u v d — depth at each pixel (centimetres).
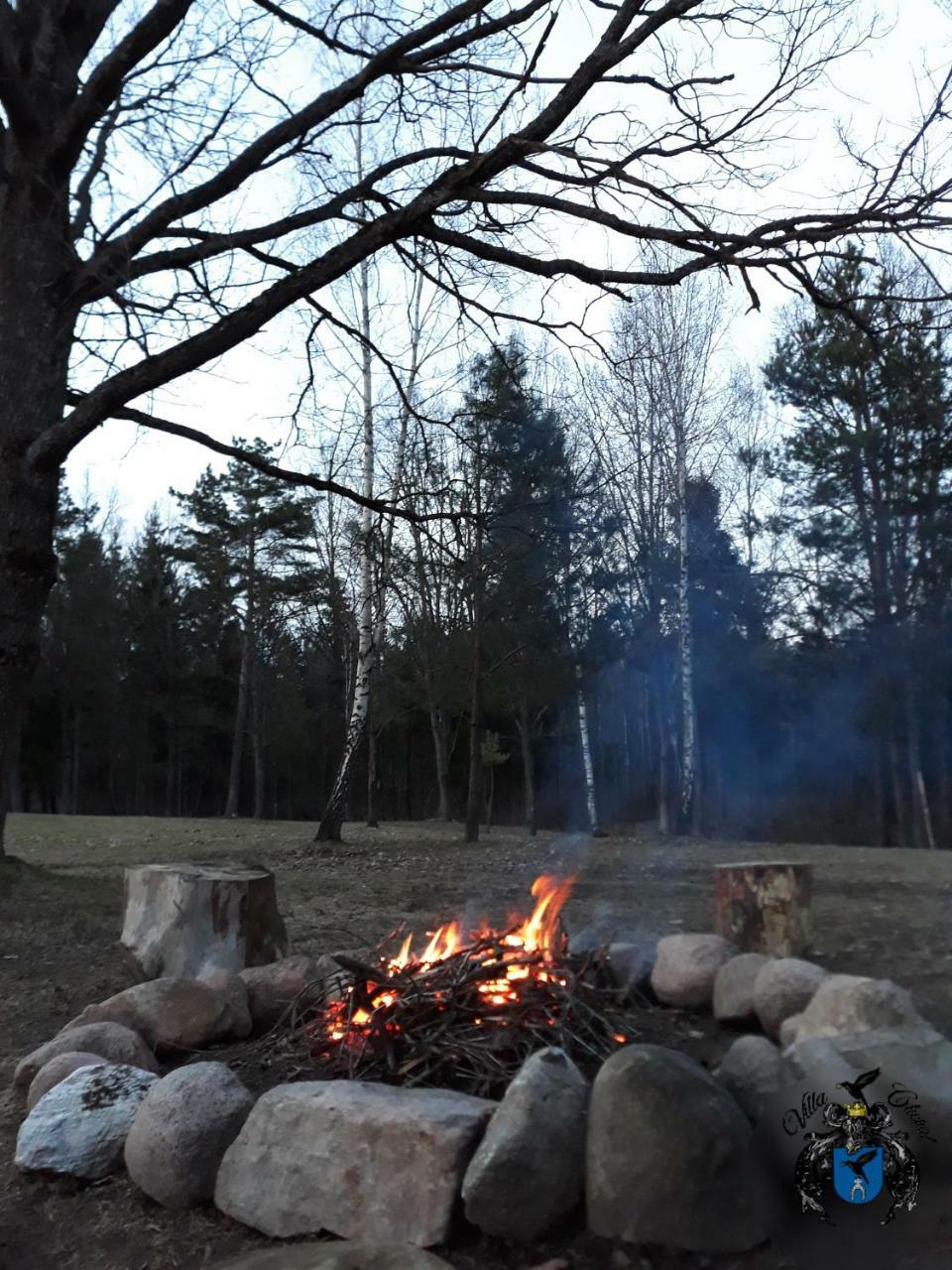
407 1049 402
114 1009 493
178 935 627
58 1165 393
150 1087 402
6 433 910
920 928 674
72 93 938
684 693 2639
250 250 970
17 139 895
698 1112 313
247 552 4100
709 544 3206
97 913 905
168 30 845
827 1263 302
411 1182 329
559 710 3459
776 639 3434
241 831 2261
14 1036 577
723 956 486
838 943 630
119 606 4875
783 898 577
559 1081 335
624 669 3531
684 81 837
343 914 938
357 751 1858
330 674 4303
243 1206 354
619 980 500
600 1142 321
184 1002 493
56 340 917
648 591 2905
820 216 823
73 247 891
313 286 855
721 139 848
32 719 4697
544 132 806
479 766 2016
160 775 5034
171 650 4856
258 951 633
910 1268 291
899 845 3072
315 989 505
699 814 2930
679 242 841
